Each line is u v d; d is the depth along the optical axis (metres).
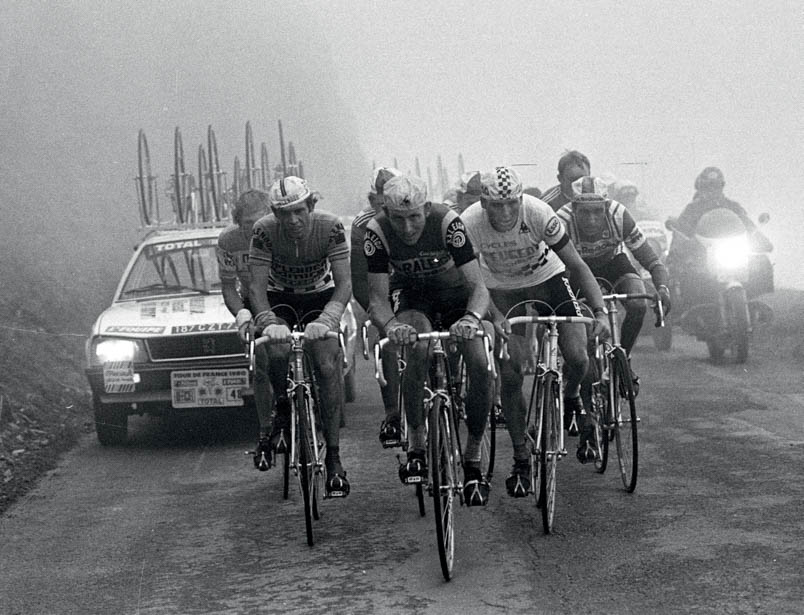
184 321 11.68
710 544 7.11
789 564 6.60
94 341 11.70
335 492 8.16
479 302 7.30
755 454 9.69
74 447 12.11
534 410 8.20
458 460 7.72
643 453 10.10
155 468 10.85
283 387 8.44
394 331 7.00
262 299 8.45
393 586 6.75
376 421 12.84
